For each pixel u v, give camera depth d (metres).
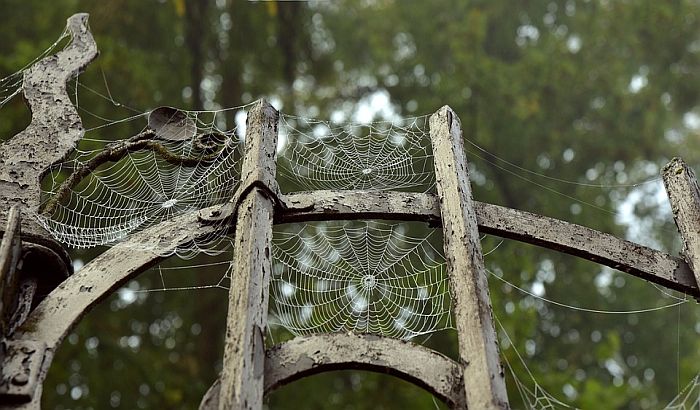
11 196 1.67
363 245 4.16
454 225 1.58
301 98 9.17
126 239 1.62
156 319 7.15
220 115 7.76
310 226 5.77
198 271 6.76
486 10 9.48
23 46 5.53
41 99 1.90
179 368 6.49
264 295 1.43
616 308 8.80
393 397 5.49
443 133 1.81
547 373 5.76
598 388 5.49
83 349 5.82
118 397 5.98
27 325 1.41
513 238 1.68
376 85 9.15
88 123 5.90
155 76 6.85
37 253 1.57
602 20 9.07
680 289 1.69
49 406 5.74
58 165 1.79
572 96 8.64
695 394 5.64
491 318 1.41
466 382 1.33
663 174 1.89
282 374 1.37
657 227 9.54
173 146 1.95
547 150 8.63
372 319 2.94
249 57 7.71
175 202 2.19
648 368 8.99
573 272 8.57
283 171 5.05
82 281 1.51
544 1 9.45
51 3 6.31
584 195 8.79
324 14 9.66
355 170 3.12
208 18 7.66
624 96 8.70
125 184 3.64
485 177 8.66
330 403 6.20
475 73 8.00
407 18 9.18
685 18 8.46
